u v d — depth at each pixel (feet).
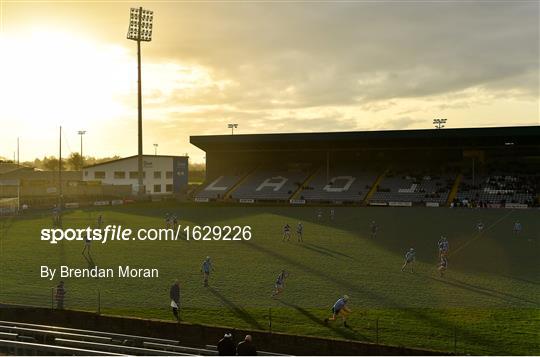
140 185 306.76
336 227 182.09
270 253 131.64
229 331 71.51
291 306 84.89
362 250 135.23
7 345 62.59
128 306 86.28
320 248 138.62
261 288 96.68
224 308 84.33
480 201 258.78
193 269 113.60
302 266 115.55
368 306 84.17
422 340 68.28
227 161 358.43
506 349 64.59
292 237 159.12
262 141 312.50
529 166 299.38
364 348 65.36
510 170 295.89
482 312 80.02
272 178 329.52
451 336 69.56
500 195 263.70
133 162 357.82
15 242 151.02
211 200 306.35
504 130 268.82
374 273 108.27
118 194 327.47
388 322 75.87
